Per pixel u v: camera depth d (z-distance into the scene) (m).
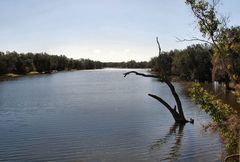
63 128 37.62
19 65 188.00
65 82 128.50
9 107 56.78
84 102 63.16
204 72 108.81
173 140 31.41
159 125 39.09
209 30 13.77
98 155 26.81
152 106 56.22
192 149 28.11
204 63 108.62
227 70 13.86
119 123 40.50
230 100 56.62
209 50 15.07
